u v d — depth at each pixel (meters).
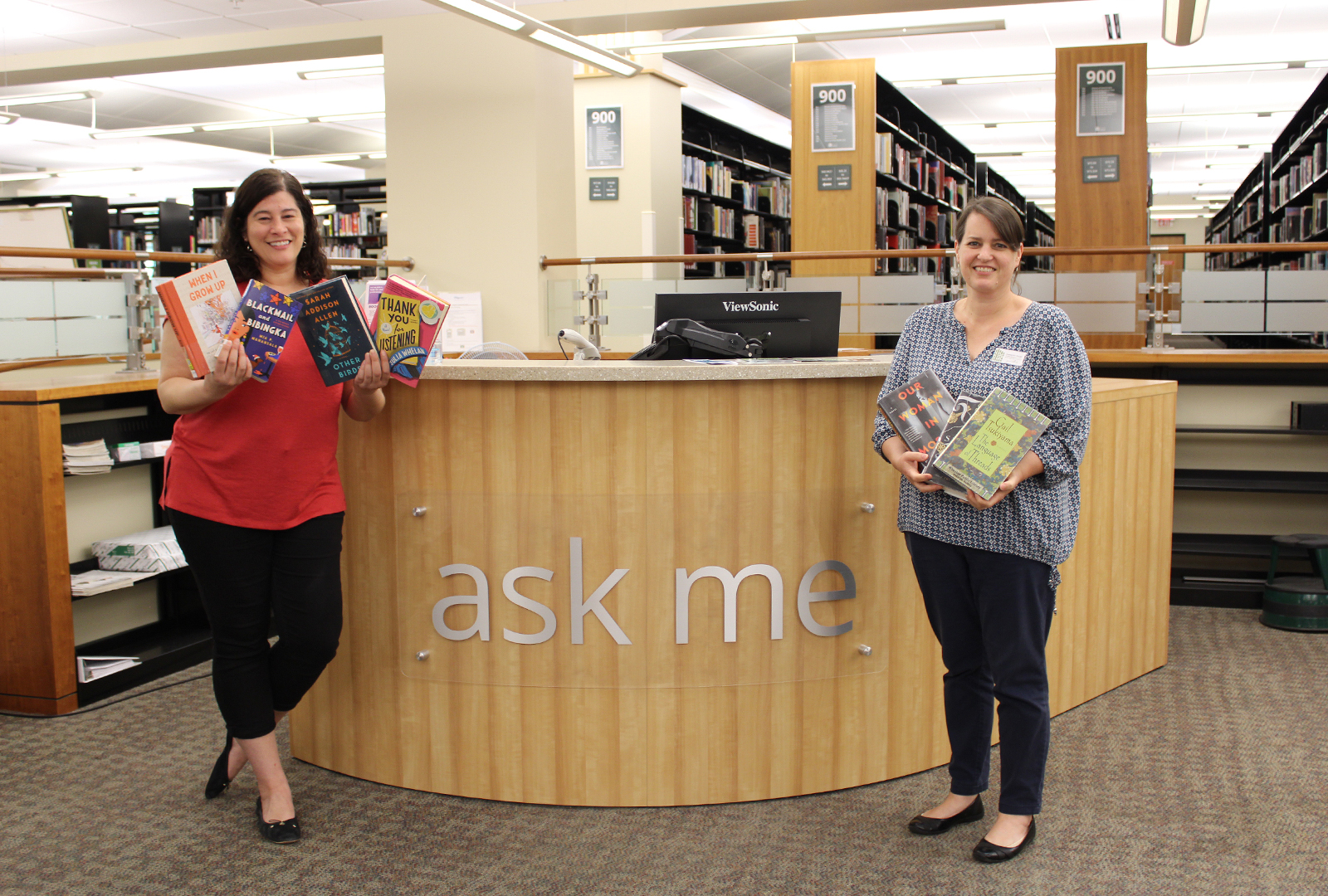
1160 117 13.86
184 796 2.53
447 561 2.45
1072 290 5.46
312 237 2.31
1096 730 2.94
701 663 2.42
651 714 2.42
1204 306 5.02
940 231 11.35
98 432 3.64
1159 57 10.77
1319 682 3.38
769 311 2.93
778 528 2.41
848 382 2.42
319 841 2.27
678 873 2.12
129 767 2.71
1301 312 4.89
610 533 2.38
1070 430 2.02
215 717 3.10
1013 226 2.05
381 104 12.52
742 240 10.85
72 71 8.91
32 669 3.12
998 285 2.06
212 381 2.02
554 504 2.39
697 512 2.38
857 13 7.09
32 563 3.09
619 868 2.14
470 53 6.74
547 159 6.85
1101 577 3.21
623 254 9.06
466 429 2.41
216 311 2.05
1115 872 2.11
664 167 9.16
